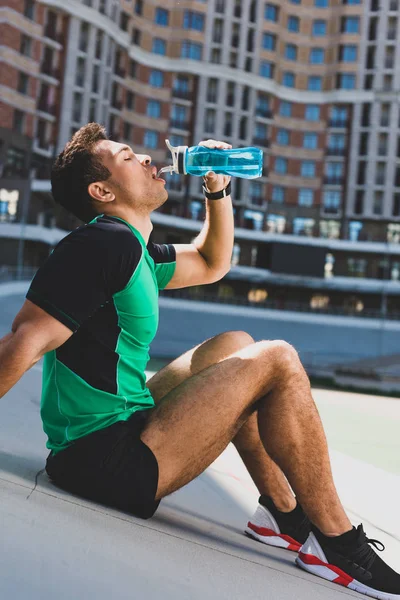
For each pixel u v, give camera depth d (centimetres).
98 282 151
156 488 155
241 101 4725
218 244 202
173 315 3681
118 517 147
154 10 4597
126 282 155
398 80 4691
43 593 97
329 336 3775
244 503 242
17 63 3859
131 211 169
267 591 133
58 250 152
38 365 638
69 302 147
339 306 4734
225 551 153
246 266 4603
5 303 3012
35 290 147
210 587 123
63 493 150
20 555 105
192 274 201
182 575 124
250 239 4559
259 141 4781
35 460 189
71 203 171
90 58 4144
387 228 4700
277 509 186
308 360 3359
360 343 3759
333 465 357
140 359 166
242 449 185
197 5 4622
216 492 247
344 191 4778
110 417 159
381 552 219
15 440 214
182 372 184
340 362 3359
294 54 4872
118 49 4400
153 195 171
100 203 168
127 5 4391
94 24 4138
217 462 306
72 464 155
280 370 163
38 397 353
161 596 111
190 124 4691
